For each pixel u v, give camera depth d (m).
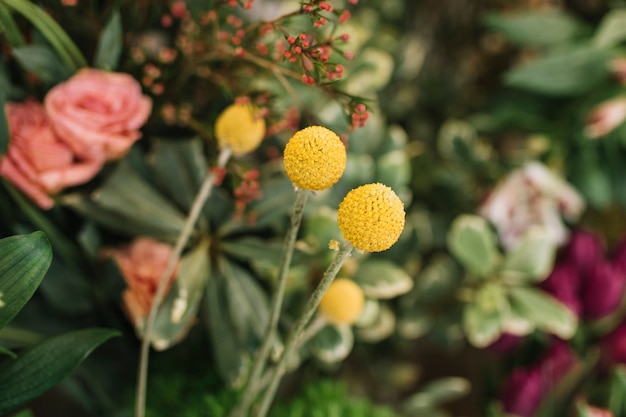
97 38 0.56
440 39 0.90
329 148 0.34
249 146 0.46
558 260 0.71
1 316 0.39
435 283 0.69
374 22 0.81
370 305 0.58
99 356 0.60
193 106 0.60
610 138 0.78
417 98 0.88
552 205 0.72
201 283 0.53
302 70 0.46
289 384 0.69
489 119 0.82
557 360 0.65
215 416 0.59
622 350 0.64
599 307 0.67
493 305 0.64
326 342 0.57
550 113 0.81
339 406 0.61
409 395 0.80
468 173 0.78
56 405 0.70
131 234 0.54
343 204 0.33
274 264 0.56
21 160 0.50
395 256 0.66
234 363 0.55
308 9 0.43
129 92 0.51
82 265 0.56
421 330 0.69
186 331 0.57
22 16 0.52
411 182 0.80
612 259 0.68
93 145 0.50
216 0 0.51
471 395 0.84
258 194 0.55
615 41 0.77
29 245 0.40
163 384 0.62
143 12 0.57
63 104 0.49
